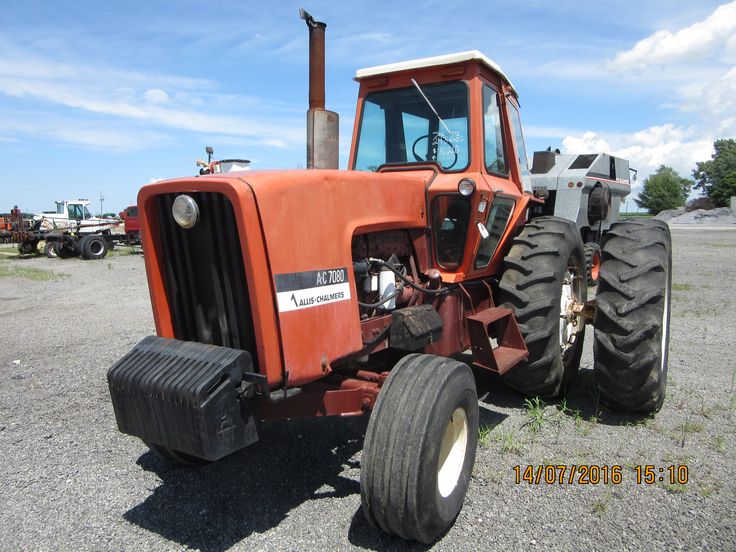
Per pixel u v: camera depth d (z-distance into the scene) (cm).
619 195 1081
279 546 255
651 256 371
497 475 312
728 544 250
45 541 262
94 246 1938
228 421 228
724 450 339
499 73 397
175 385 226
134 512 287
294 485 312
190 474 326
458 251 361
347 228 275
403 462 233
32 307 888
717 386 449
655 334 353
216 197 240
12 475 326
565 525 266
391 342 299
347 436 373
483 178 366
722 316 720
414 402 242
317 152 355
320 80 353
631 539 254
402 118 395
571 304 438
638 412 388
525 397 436
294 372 244
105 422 404
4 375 512
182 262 263
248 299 244
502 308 379
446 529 265
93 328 711
